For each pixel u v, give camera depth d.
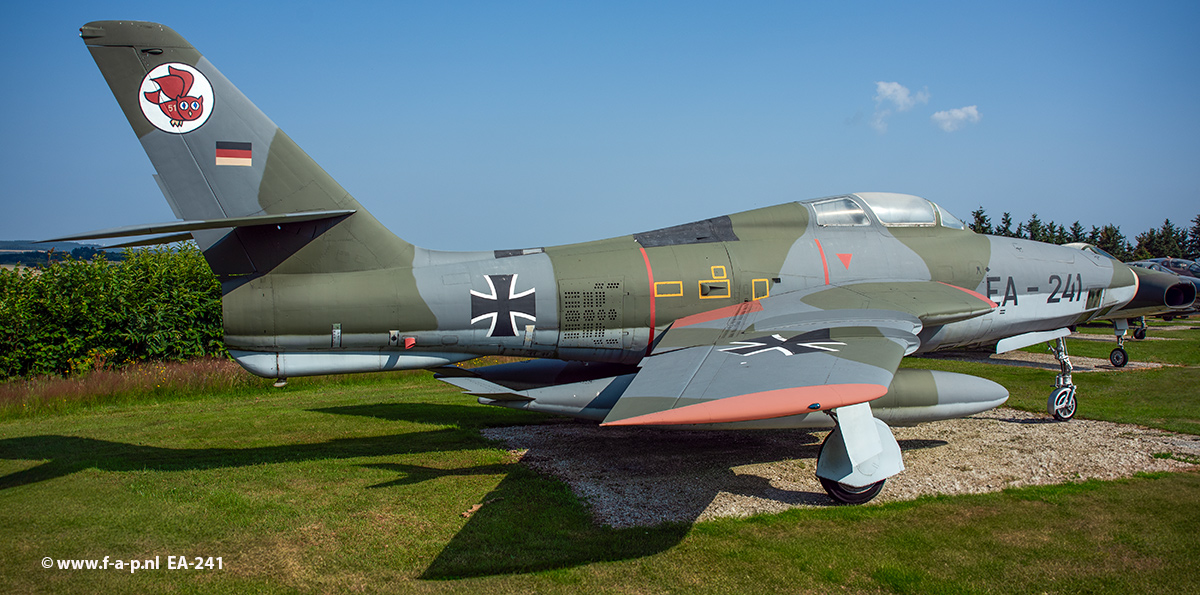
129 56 6.86
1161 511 5.64
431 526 5.52
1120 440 7.88
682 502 6.10
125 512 5.81
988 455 7.33
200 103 7.03
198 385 11.86
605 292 7.69
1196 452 7.30
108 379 11.43
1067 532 5.25
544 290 7.57
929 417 7.41
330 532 5.39
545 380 9.04
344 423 9.55
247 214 7.11
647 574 4.66
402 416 10.07
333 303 7.13
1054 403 9.05
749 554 4.96
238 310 7.06
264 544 5.15
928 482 6.52
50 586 4.48
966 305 7.68
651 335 7.93
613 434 8.80
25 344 12.48
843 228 8.70
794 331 6.77
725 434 8.71
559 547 5.09
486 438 8.62
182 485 6.56
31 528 5.45
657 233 8.42
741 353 6.13
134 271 13.68
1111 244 44.09
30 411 10.11
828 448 6.05
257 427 9.28
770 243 8.37
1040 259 9.30
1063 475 6.62
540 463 7.41
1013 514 5.65
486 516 5.73
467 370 8.03
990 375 13.10
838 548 5.04
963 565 4.73
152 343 13.27
